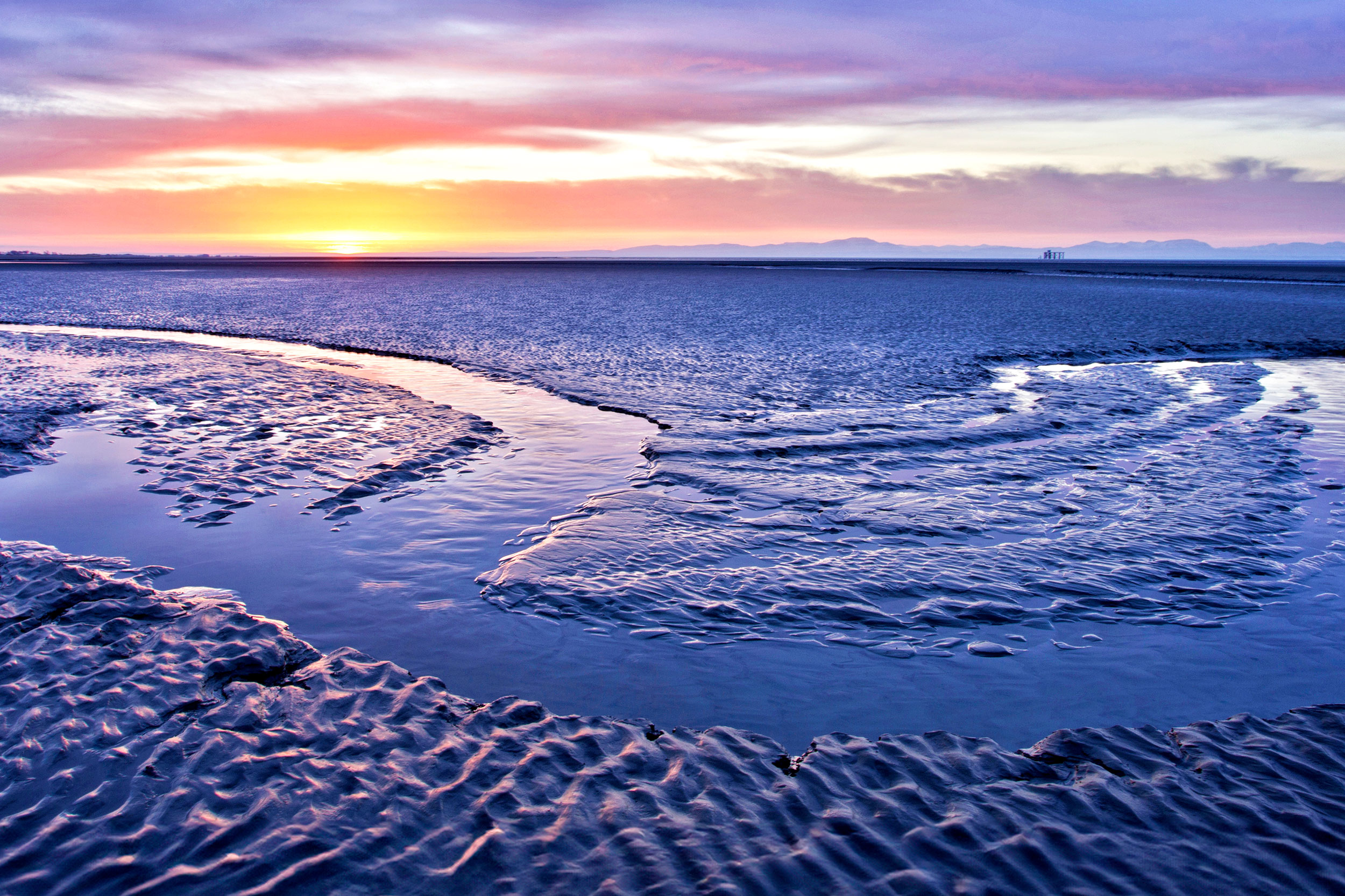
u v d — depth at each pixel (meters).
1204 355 23.72
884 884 3.56
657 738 4.88
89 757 4.49
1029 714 5.36
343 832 3.89
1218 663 6.00
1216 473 10.90
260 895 3.47
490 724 4.96
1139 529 8.77
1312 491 10.08
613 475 10.81
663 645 6.22
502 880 3.59
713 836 3.89
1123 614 6.79
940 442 12.67
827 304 43.97
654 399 16.16
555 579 7.34
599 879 3.60
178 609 6.62
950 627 6.56
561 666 5.91
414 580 7.45
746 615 6.72
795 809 4.14
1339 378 19.31
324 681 5.44
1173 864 3.71
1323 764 4.54
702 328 30.83
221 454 11.55
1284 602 6.99
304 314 37.31
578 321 33.72
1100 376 19.64
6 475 10.48
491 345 25.16
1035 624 6.62
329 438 12.59
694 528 8.73
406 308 41.38
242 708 5.05
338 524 8.88
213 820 3.96
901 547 8.23
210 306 41.69
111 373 18.56
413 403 15.50
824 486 10.30
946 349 24.33
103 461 11.16
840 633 6.44
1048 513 9.33
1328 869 3.66
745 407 15.30
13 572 7.27
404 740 4.73
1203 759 4.62
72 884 3.53
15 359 20.78
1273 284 67.19
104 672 5.50
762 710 5.37
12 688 5.27
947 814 4.09
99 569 7.52
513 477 10.73
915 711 5.38
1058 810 4.14
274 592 7.16
